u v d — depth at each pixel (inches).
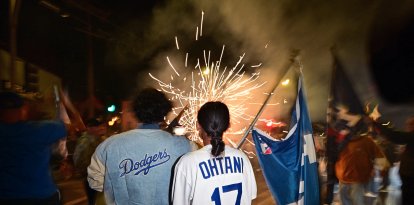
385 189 225.5
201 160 94.2
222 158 97.1
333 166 182.1
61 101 130.3
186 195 93.0
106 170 101.6
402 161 162.7
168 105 111.0
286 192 147.2
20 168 103.2
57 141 115.8
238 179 97.9
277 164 147.6
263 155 147.9
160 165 104.5
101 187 106.0
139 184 101.9
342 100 169.9
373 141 207.3
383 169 212.5
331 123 173.6
